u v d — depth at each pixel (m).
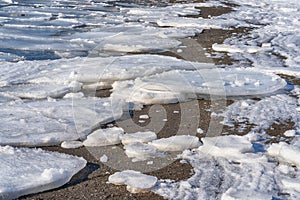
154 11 17.08
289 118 6.28
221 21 14.77
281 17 16.03
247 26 14.14
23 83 7.58
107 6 18.50
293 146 5.11
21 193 4.25
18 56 9.89
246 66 9.05
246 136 5.57
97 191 4.38
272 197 4.14
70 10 17.14
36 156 4.98
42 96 6.94
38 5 18.19
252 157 4.95
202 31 13.16
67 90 7.18
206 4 19.22
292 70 8.57
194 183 4.49
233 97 7.11
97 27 13.74
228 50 10.44
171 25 14.07
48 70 8.30
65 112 6.25
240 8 18.33
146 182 4.39
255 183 4.45
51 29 13.33
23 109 6.35
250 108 6.64
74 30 13.22
